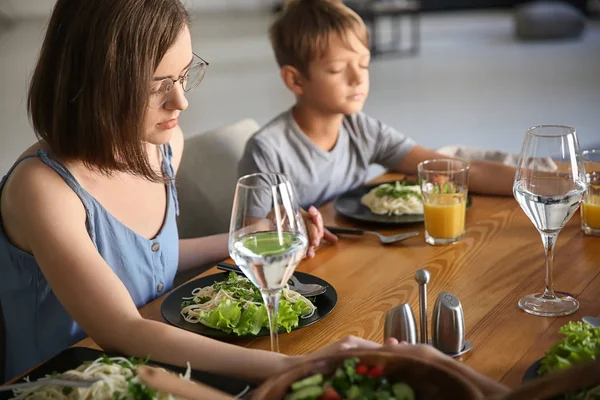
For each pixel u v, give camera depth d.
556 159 1.16
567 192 1.15
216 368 1.01
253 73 8.10
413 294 1.28
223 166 2.18
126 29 1.17
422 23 11.75
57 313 1.39
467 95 6.55
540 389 0.67
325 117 2.12
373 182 2.09
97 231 1.37
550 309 1.16
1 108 6.57
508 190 1.83
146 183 1.50
